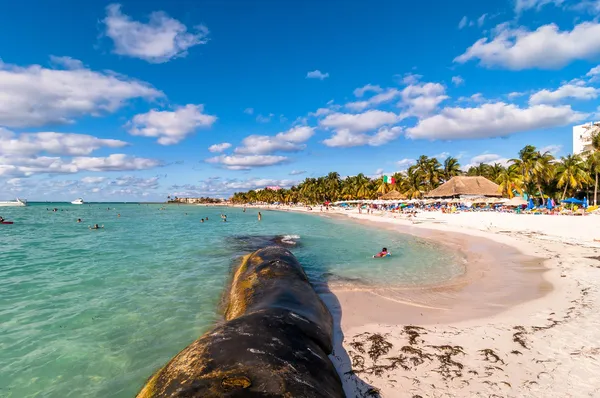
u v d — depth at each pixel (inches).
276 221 1968.5
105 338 284.2
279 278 374.0
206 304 375.6
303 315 266.1
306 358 193.5
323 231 1280.8
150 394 162.2
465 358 235.3
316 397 157.4
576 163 1712.6
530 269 515.8
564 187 1860.2
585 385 197.2
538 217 1217.4
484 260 617.6
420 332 285.4
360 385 205.9
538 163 1802.4
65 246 819.4
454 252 732.7
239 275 449.1
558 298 362.3
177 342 278.1
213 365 167.9
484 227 1162.0
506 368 219.8
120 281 472.7
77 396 203.9
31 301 378.9
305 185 4926.2
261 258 471.2
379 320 320.2
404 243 898.7
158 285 453.1
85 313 342.3
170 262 614.9
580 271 475.2
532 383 201.5
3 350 259.1
